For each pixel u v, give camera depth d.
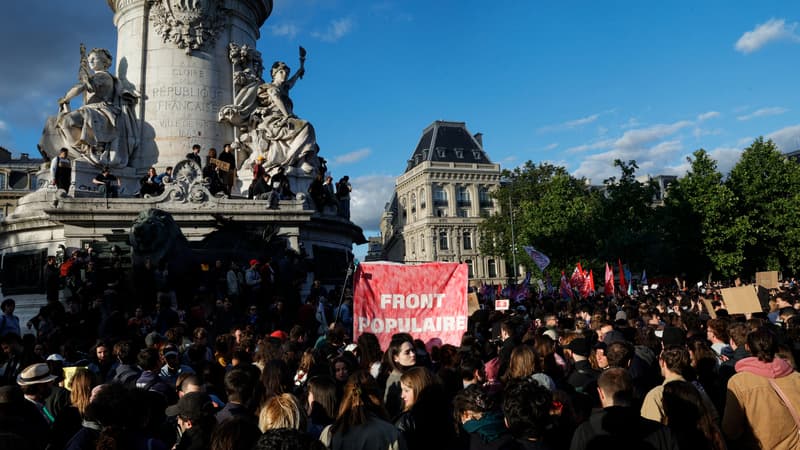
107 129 24.28
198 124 25.69
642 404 6.04
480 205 101.75
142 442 4.30
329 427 4.67
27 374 5.88
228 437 3.92
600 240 49.22
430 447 4.92
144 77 25.80
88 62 25.17
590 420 4.43
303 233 23.48
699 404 4.65
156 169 24.86
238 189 24.28
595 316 10.27
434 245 98.12
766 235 47.53
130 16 26.52
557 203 51.81
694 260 48.41
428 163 99.81
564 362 7.70
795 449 5.05
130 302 15.88
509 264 95.06
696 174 48.88
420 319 8.68
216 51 26.66
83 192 21.70
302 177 25.02
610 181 51.34
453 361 7.16
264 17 30.09
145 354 6.68
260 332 14.41
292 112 26.59
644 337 8.44
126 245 17.69
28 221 20.95
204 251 17.84
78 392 5.38
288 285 18.00
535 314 16.12
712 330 8.34
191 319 14.46
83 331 14.03
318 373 6.75
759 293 15.38
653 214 50.62
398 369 6.14
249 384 5.42
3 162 67.81
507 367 6.76
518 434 4.39
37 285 20.06
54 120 24.23
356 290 8.66
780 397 5.12
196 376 5.43
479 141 109.00
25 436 4.70
